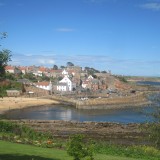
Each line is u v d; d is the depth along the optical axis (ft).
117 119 331.16
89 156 66.03
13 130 142.61
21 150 89.61
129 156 107.55
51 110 413.39
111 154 108.06
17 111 390.42
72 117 346.95
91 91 647.15
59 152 90.58
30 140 123.54
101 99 477.36
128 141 174.29
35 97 531.91
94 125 231.71
